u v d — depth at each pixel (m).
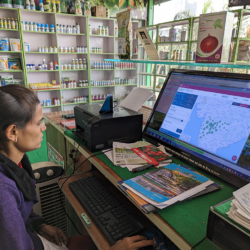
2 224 0.60
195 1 4.92
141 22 6.10
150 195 0.72
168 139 1.12
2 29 4.08
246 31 3.55
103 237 0.81
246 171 0.77
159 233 0.80
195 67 1.16
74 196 1.06
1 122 0.62
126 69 1.84
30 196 0.74
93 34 4.97
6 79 4.38
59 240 1.00
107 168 0.98
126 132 1.25
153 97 1.47
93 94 2.82
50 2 4.45
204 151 0.93
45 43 4.80
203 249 0.54
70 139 1.42
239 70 0.99
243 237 0.48
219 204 0.56
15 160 0.72
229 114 0.88
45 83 4.77
